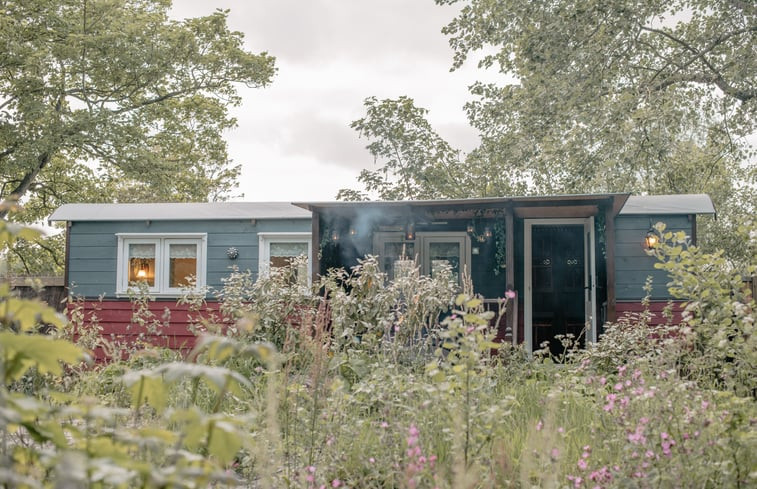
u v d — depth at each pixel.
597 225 11.16
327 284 9.56
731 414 3.58
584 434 4.48
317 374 4.35
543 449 3.28
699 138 19.28
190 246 12.45
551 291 12.67
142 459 2.54
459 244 12.95
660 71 17.11
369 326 8.45
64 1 21.67
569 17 15.90
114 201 29.61
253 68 23.59
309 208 11.23
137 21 22.33
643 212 11.17
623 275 11.24
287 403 4.52
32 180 22.91
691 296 5.27
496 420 3.76
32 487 1.44
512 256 10.75
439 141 22.69
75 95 22.47
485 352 4.83
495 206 10.98
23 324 1.83
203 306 12.09
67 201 24.86
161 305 12.19
